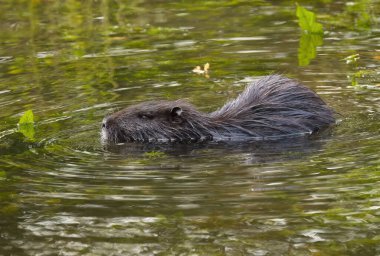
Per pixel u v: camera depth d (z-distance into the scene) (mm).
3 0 26656
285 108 14422
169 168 12242
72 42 21266
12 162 12664
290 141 13648
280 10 23875
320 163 12133
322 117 14375
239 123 14375
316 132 13984
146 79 17531
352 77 16953
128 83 17312
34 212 10609
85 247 9555
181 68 18281
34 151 13219
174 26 22484
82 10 25234
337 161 12172
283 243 9492
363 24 21578
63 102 16078
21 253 9461
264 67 18031
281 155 12758
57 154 13062
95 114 15266
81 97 16375
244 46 19922
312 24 20703
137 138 14438
